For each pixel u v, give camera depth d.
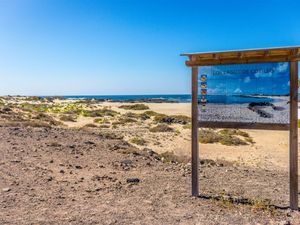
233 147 12.38
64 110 27.72
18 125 12.34
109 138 11.05
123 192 4.45
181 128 18.30
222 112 4.06
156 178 5.38
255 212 3.76
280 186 5.24
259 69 3.89
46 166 5.70
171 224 3.35
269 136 16.00
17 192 4.22
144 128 18.12
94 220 3.40
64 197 4.13
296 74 3.71
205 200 4.19
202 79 4.15
